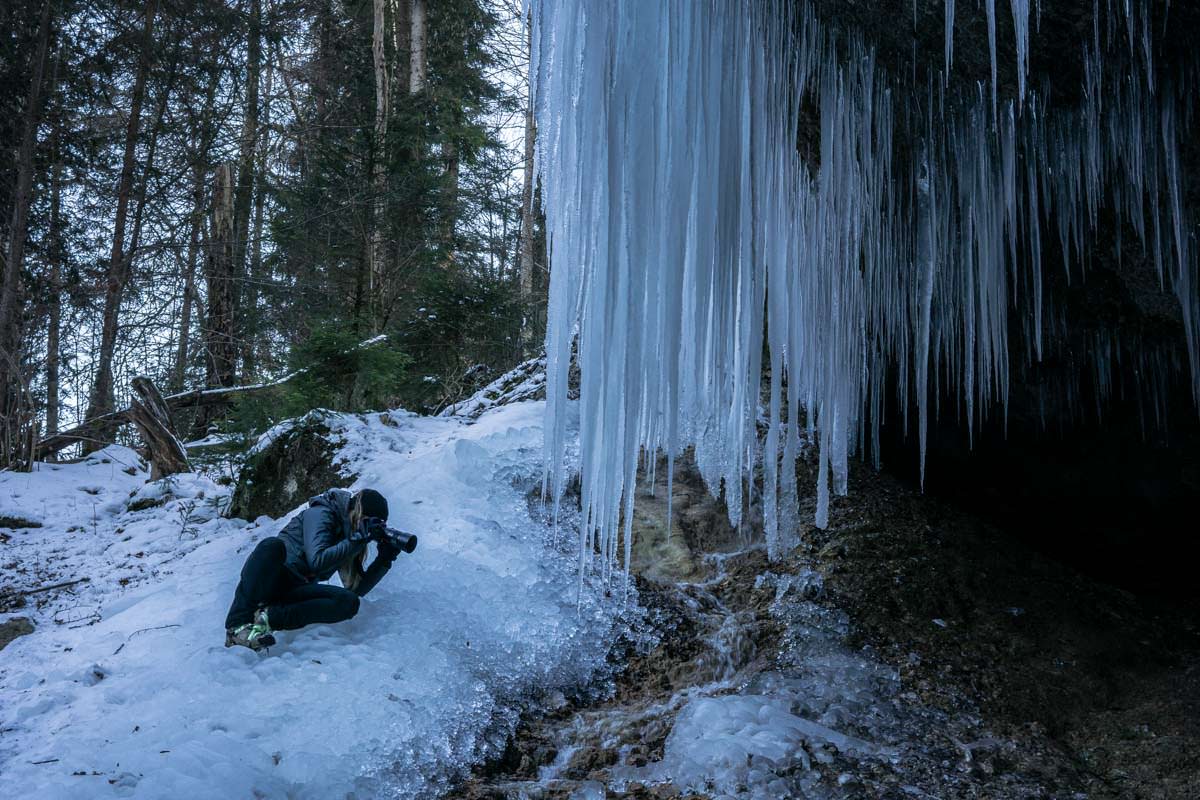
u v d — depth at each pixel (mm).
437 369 11672
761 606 4133
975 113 3260
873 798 2748
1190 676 3531
